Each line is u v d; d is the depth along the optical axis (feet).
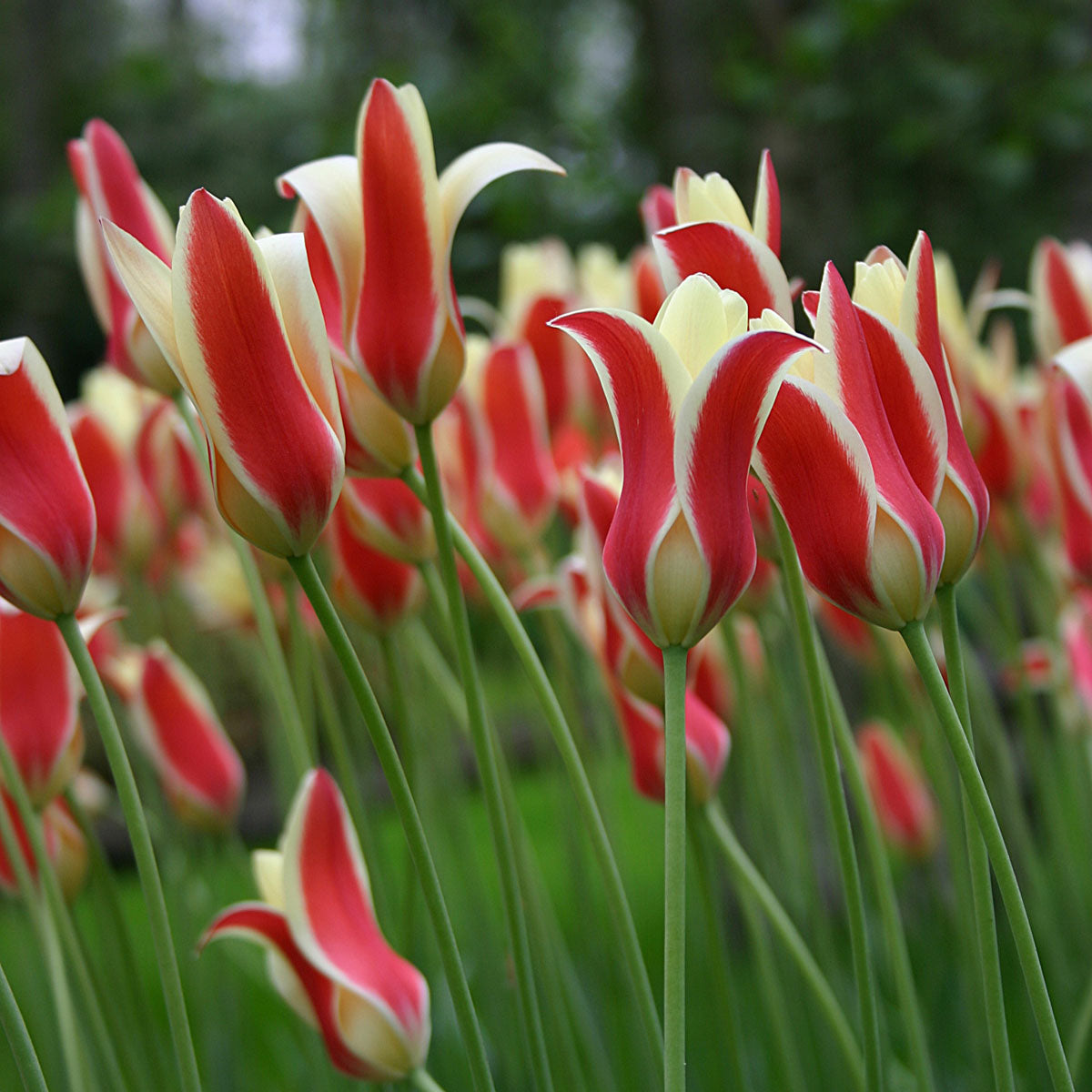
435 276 1.99
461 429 2.55
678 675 1.82
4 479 1.88
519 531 2.59
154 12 22.79
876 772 2.98
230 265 1.81
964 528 1.86
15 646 2.18
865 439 1.82
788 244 6.58
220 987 3.11
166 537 3.14
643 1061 2.68
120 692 2.65
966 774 1.83
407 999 2.01
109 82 18.58
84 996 2.27
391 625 2.33
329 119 7.95
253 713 8.43
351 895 2.02
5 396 1.87
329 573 2.81
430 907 1.92
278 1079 3.28
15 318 15.20
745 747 2.67
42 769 2.21
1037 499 2.85
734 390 1.78
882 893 2.17
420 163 1.98
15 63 18.66
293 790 3.23
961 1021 2.73
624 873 3.17
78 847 2.34
